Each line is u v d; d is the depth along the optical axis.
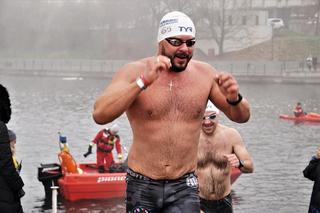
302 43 86.31
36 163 23.52
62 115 44.44
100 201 16.69
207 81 5.04
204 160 7.88
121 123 37.50
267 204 16.52
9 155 5.75
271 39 87.75
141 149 4.97
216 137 7.90
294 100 56.12
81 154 26.14
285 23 99.00
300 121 40.25
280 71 77.50
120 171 17.91
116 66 91.00
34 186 18.66
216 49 90.31
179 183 4.96
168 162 4.92
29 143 29.59
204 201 7.91
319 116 40.03
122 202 16.59
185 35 4.74
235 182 19.56
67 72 92.44
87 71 90.81
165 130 4.90
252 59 86.44
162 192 4.94
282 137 32.53
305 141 31.02
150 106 4.87
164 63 4.55
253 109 48.56
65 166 16.92
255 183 19.44
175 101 4.90
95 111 4.71
